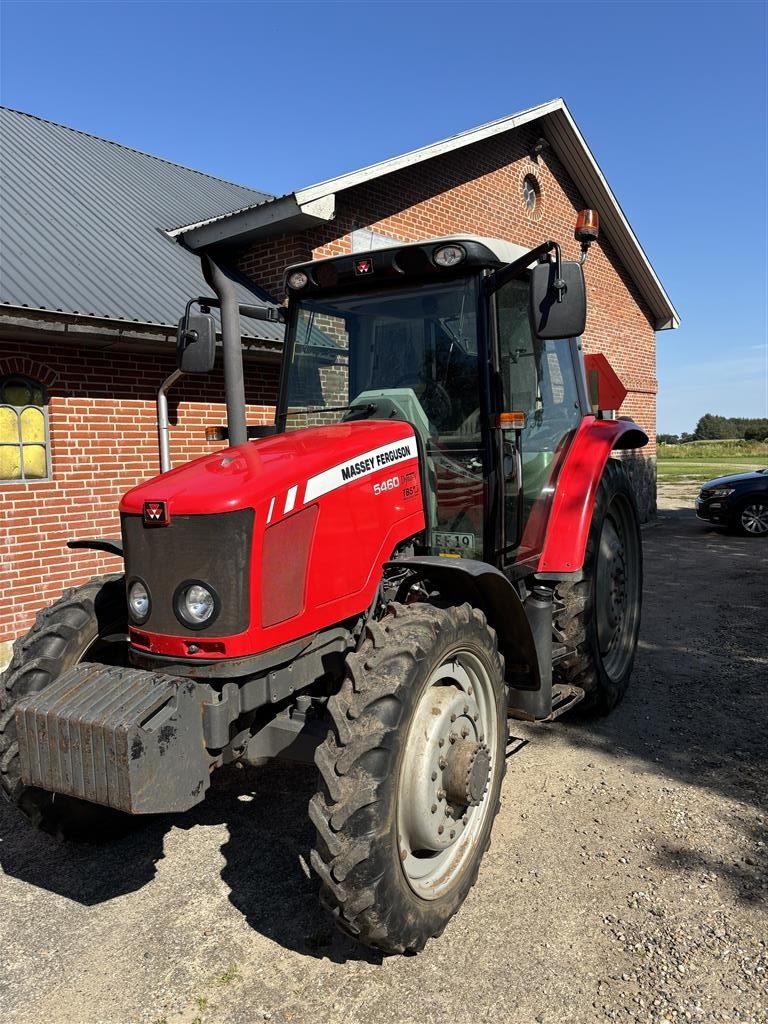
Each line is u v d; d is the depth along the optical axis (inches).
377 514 124.0
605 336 552.4
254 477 105.8
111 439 282.7
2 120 400.2
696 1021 93.0
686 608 294.5
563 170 510.0
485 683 122.5
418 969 103.9
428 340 142.1
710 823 137.1
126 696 98.1
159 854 135.0
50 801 126.0
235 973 104.3
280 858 132.3
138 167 424.5
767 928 108.7
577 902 116.0
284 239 336.5
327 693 128.5
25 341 256.2
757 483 509.4
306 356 153.7
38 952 109.8
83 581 275.3
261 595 102.7
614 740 174.1
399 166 353.7
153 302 273.7
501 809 144.0
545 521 165.0
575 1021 93.9
